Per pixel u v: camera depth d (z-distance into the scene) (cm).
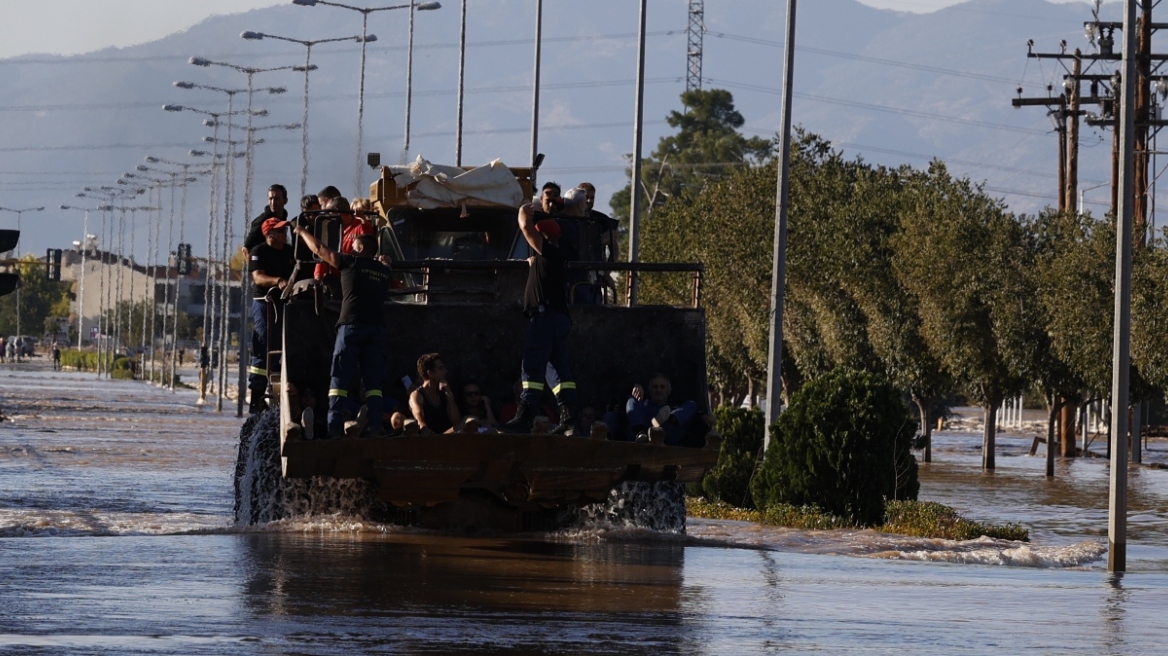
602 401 4866
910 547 5609
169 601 3350
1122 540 5384
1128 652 3080
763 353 15638
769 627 3244
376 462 4309
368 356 4444
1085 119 15950
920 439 11662
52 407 18225
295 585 3644
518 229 5734
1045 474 12938
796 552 5169
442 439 4312
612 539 5066
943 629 3306
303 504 5134
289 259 5475
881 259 14525
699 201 16888
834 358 15125
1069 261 13175
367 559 4206
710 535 5706
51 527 5069
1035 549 5816
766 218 15162
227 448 11212
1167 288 12638
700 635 3109
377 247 4528
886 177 15162
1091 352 13025
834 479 6775
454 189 5659
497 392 4853
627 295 5153
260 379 5450
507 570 4059
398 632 3019
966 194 14400
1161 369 12769
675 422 4653
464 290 4909
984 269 13775
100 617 3111
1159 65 15362
